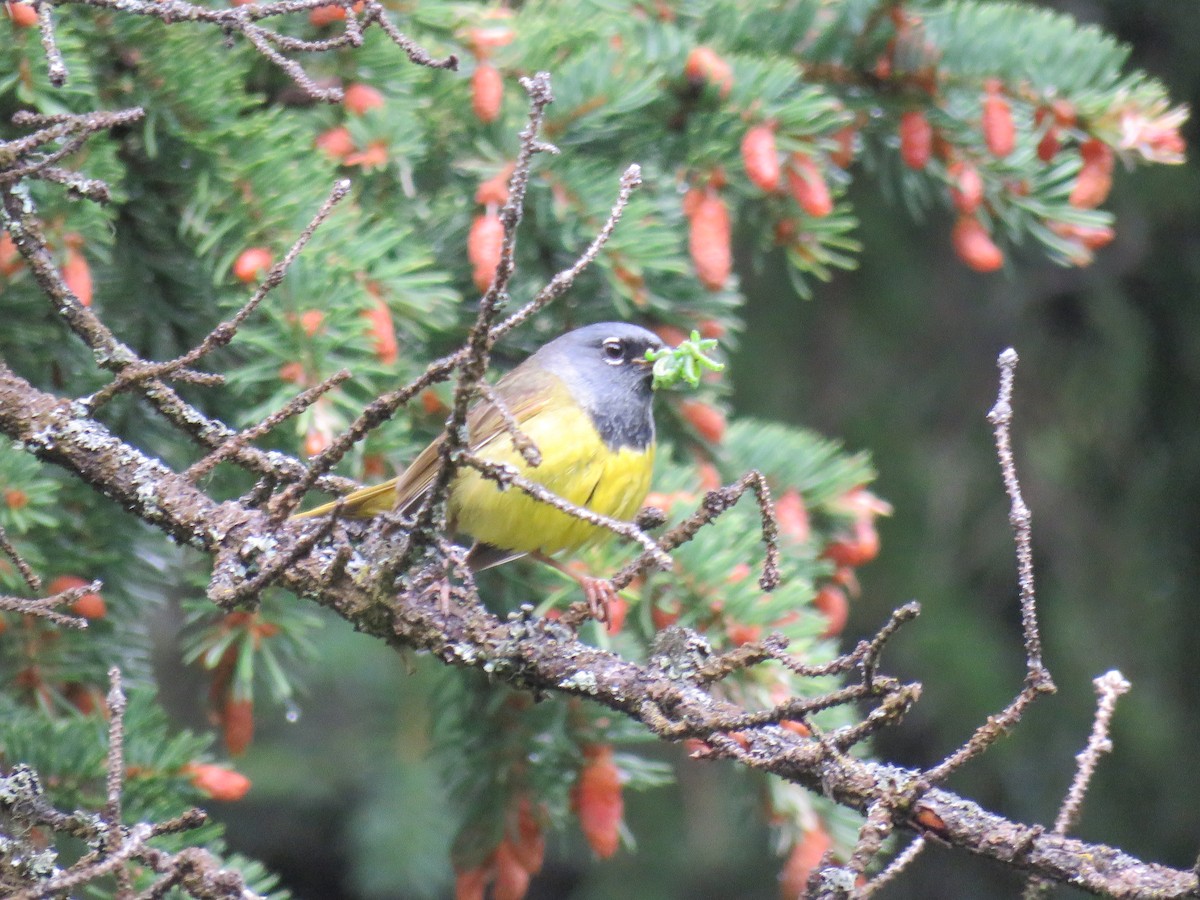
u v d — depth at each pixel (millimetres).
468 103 7816
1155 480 13438
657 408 8547
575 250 7855
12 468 6891
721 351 8969
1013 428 13805
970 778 13234
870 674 4898
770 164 7543
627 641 8164
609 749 7770
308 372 7008
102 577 7938
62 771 6945
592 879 14047
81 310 5984
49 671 7586
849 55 8391
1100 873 4984
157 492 5969
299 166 7520
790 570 7867
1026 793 13102
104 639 7922
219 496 7805
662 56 7855
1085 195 8180
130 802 6977
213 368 7918
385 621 5785
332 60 7680
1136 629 13336
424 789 13406
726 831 13977
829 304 13625
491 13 7875
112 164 7066
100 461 6020
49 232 7023
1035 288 13797
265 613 7473
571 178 7793
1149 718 13109
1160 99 8156
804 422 13367
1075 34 8305
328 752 15203
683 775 14156
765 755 5496
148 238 7789
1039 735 13188
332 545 5918
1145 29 12742
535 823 8039
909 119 8383
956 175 8422
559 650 5816
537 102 4473
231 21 5363
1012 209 8500
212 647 7473
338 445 5367
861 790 5156
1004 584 13570
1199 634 13188
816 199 7848
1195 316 13242
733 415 13164
